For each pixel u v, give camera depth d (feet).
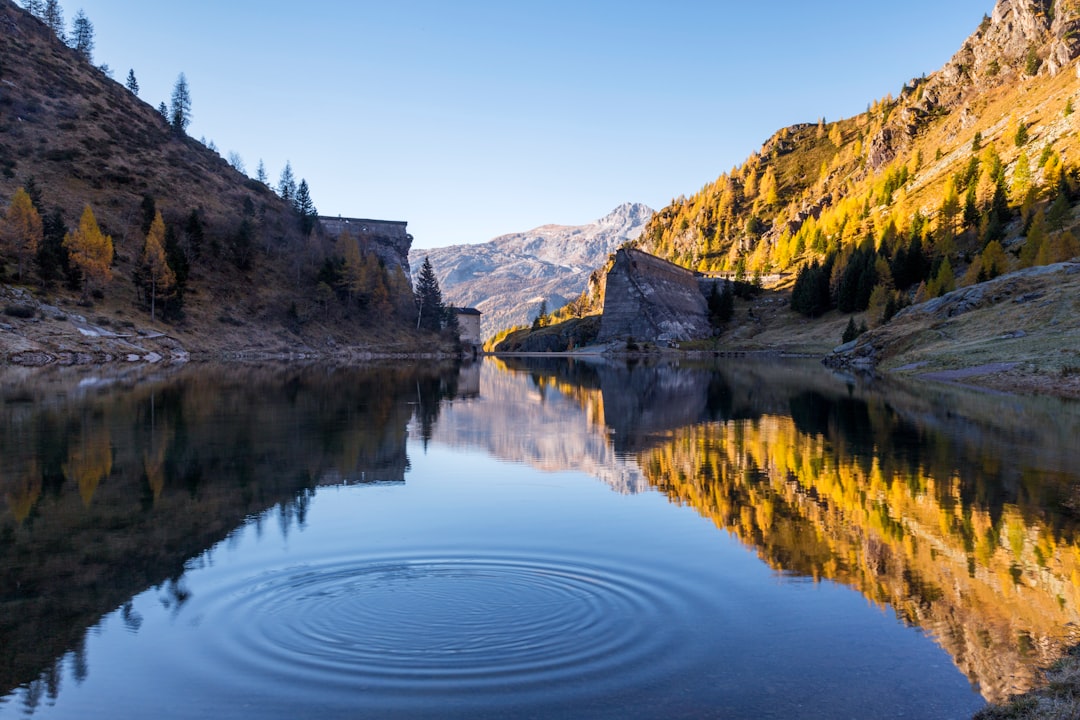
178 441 93.86
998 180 549.13
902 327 290.35
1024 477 72.59
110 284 325.01
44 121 434.71
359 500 64.18
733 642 34.40
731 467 79.61
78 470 75.56
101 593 41.16
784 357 455.63
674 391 186.39
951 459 82.69
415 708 28.12
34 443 90.89
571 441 99.25
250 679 30.76
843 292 540.52
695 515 58.70
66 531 53.72
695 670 31.42
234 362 301.63
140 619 37.32
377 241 586.45
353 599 40.06
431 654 32.91
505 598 40.01
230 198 479.82
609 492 67.87
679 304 620.08
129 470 75.92
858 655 33.19
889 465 79.46
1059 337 198.29
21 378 185.68
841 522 56.70
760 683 30.30
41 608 38.91
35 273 299.38
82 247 302.25
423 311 507.30
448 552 48.70
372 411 132.16
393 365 338.13
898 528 54.75
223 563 46.32
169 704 28.71
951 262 484.74
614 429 112.16
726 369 310.86
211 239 407.23
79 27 603.67
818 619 37.37
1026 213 485.15
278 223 479.82
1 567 45.62
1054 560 47.06
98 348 268.00
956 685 30.35
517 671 31.32
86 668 31.96
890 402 146.00
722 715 27.71
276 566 45.78
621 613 37.99
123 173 425.69
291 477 73.82
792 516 58.44
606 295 610.24
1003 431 103.81
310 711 28.02
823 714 27.86
